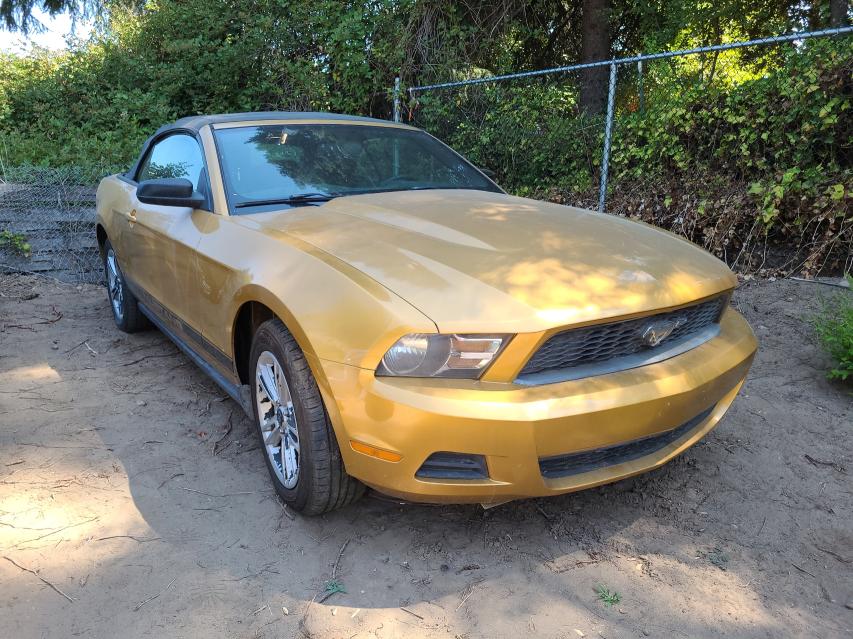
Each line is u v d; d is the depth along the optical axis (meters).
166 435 3.35
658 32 11.10
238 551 2.45
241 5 11.13
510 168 8.21
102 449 3.20
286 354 2.45
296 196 3.31
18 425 3.43
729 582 2.29
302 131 3.74
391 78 10.49
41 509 2.69
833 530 2.58
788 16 10.35
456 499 2.22
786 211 5.59
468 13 10.82
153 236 3.78
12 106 11.09
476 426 2.05
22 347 4.66
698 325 2.64
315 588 2.26
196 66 11.50
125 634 2.05
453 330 2.08
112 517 2.65
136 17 13.41
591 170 7.45
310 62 10.92
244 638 2.04
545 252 2.49
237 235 2.94
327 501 2.46
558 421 2.09
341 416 2.20
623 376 2.26
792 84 5.48
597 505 2.75
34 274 6.54
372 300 2.19
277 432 2.73
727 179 6.08
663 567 2.37
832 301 4.90
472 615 2.13
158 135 4.51
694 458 3.10
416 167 3.82
